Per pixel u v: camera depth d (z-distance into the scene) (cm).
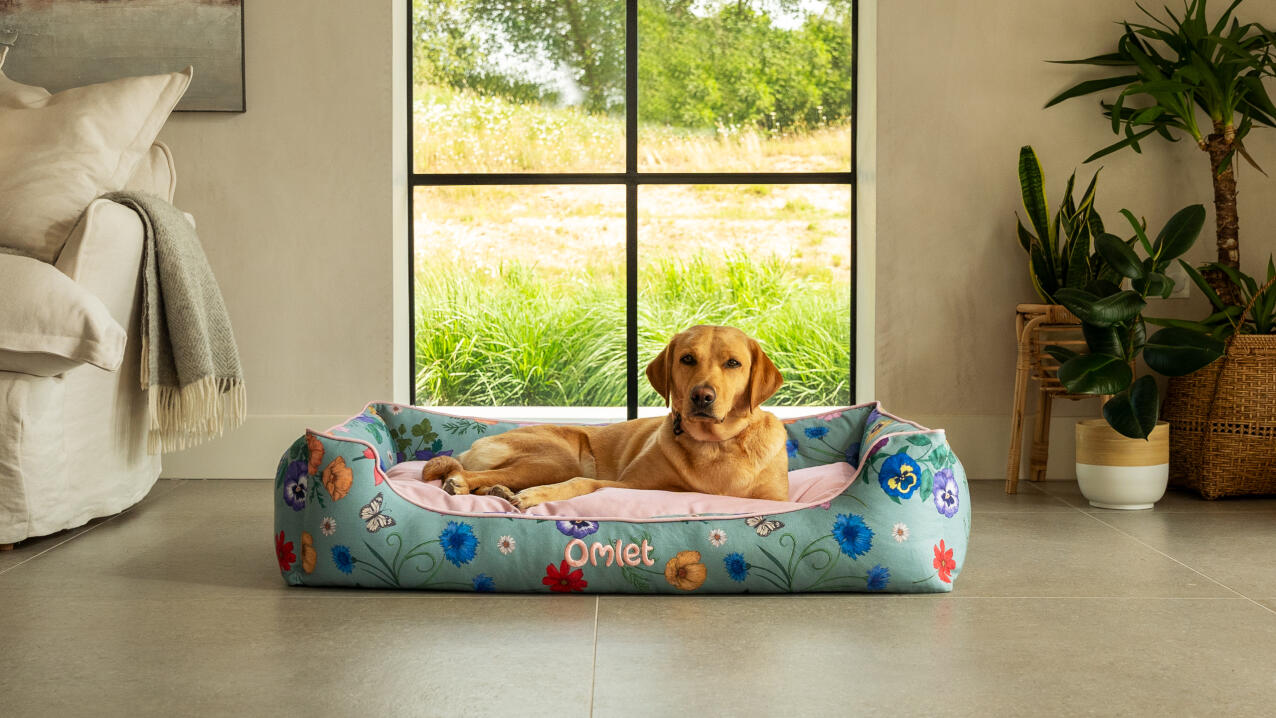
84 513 248
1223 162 306
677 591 189
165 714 130
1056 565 214
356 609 180
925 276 340
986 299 340
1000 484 328
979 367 340
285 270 344
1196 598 188
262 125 342
